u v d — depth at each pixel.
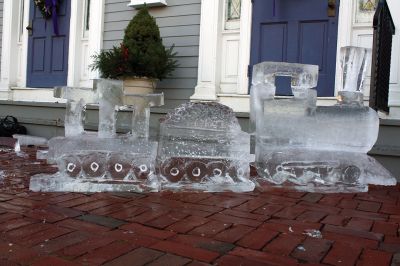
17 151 4.77
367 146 3.17
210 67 5.19
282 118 3.17
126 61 4.90
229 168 3.02
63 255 1.69
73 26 6.21
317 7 4.74
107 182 2.86
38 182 2.79
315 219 2.33
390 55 4.05
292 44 4.87
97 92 2.99
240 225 2.17
